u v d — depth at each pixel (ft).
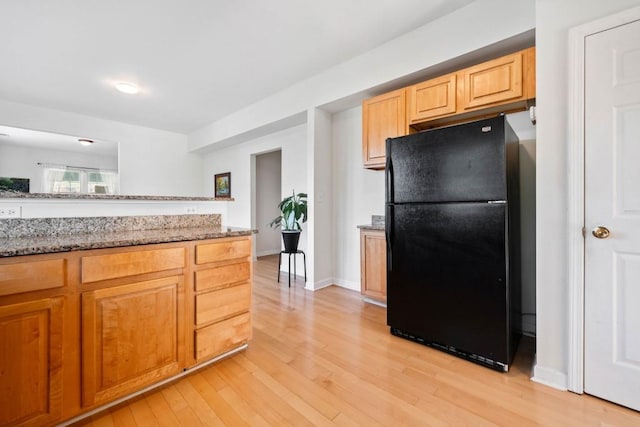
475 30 7.16
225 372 5.88
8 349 3.84
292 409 4.84
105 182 22.67
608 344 4.91
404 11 7.43
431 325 6.82
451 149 6.39
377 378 5.68
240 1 6.90
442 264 6.59
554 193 5.40
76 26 7.77
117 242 4.66
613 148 4.82
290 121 12.87
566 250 5.28
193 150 18.93
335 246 12.17
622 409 4.76
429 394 5.19
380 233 9.51
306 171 13.67
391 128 8.93
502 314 5.82
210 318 5.96
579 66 5.04
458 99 7.52
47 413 4.14
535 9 6.10
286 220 12.94
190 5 7.02
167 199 6.86
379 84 9.11
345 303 9.99
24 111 13.61
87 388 4.46
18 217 5.07
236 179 17.84
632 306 4.72
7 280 3.76
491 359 5.97
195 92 12.44
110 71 10.43
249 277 6.71
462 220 6.27
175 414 4.72
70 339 4.30
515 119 7.69
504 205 5.76
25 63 9.76
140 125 17.29
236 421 4.57
